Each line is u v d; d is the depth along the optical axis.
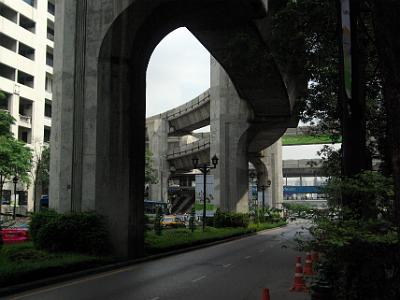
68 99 20.41
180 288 13.34
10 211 60.78
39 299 11.58
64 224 18.75
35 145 67.38
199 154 69.44
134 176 20.09
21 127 67.56
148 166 72.56
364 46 13.12
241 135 44.81
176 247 24.44
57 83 20.97
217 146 45.31
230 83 45.44
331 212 7.96
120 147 19.75
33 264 14.31
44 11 73.19
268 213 60.06
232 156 44.94
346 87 8.36
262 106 41.25
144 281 14.63
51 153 21.14
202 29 23.83
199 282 14.47
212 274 16.31
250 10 21.22
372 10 6.78
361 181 8.09
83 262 16.16
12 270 12.83
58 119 20.73
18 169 51.66
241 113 45.00
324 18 17.58
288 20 18.17
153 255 21.38
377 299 7.21
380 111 20.30
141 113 20.81
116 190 19.59
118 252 19.30
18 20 67.56
